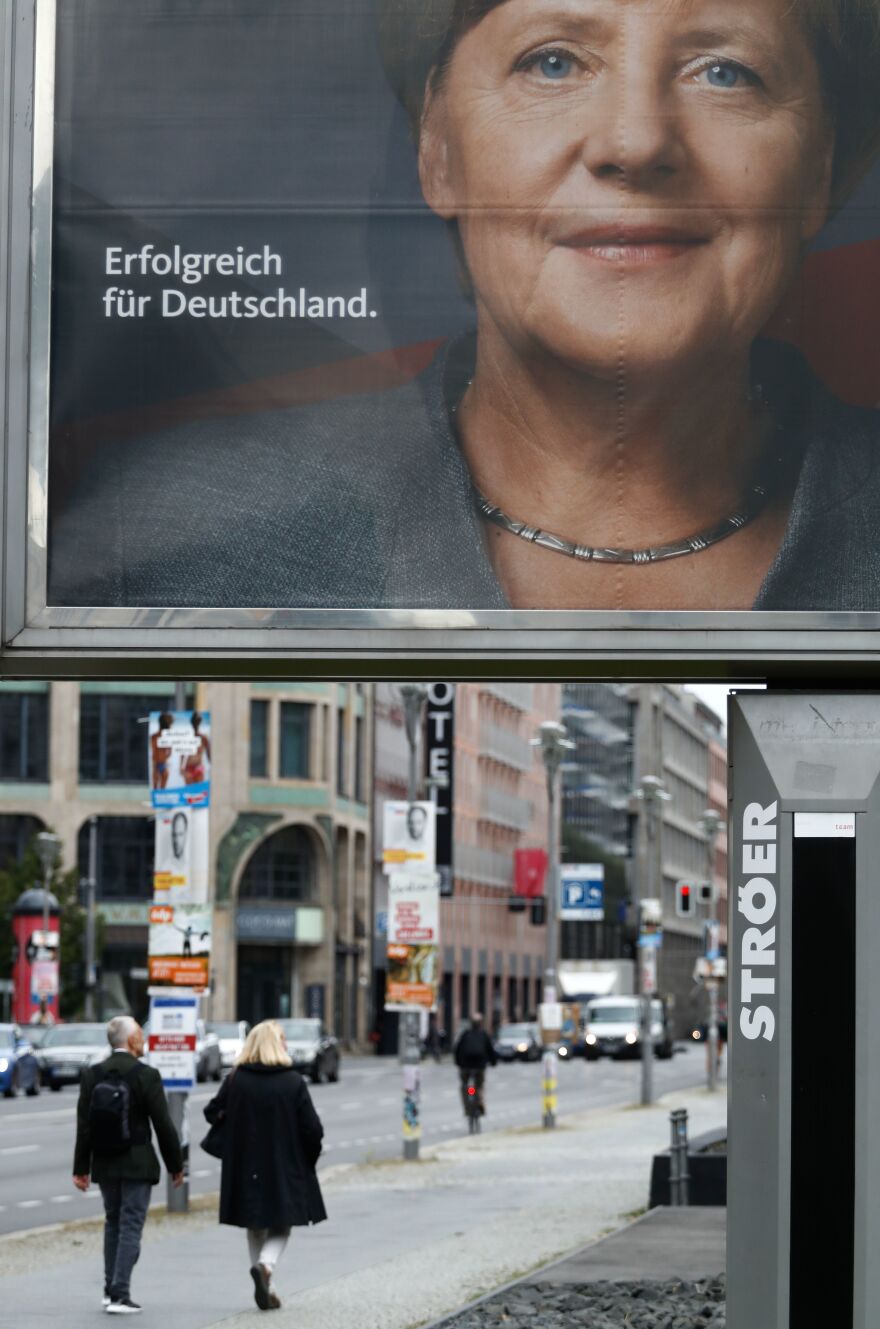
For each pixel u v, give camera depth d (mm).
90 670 11664
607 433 11531
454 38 11703
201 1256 20281
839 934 11164
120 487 11586
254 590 11531
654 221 11586
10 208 11664
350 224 11672
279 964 98188
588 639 11438
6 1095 56562
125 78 11727
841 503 11484
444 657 11469
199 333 11648
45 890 81125
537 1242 21438
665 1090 65312
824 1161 11000
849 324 11578
